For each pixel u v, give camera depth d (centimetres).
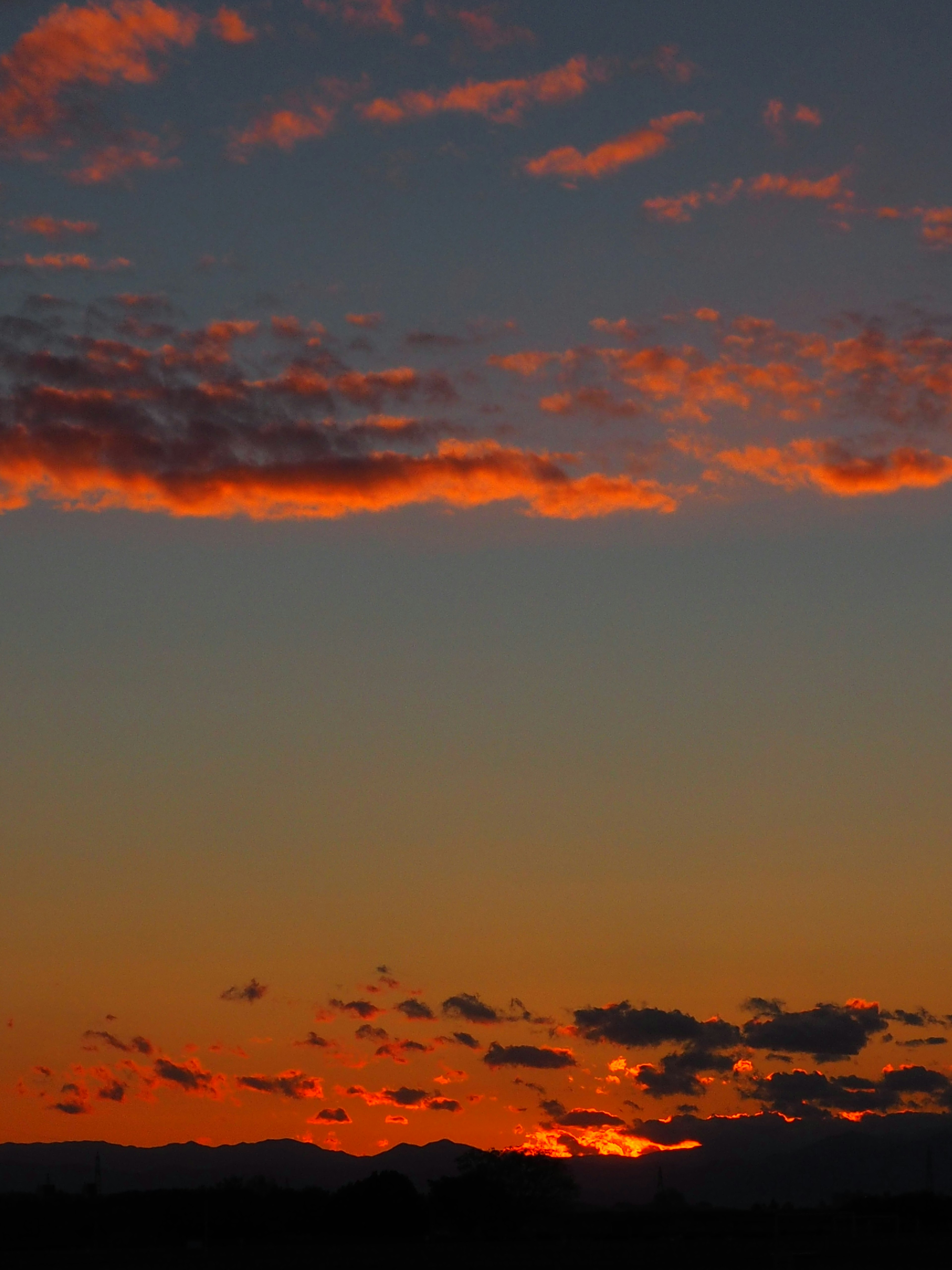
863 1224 18238
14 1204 18925
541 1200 19375
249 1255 13925
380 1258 13162
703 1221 19562
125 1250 15950
